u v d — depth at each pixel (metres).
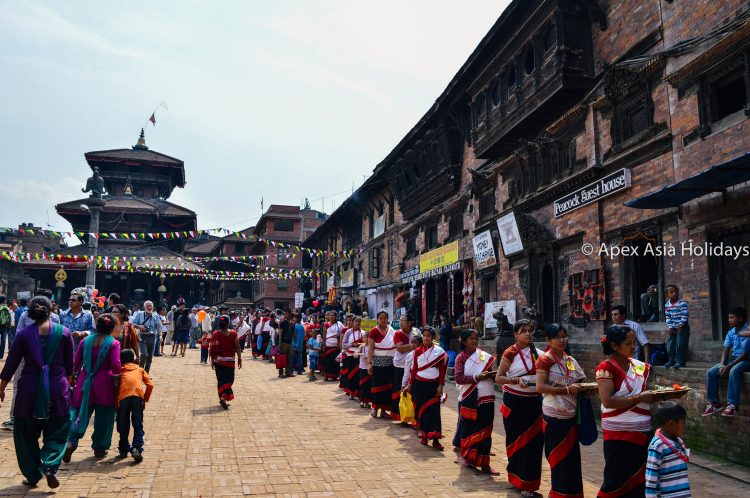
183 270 44.03
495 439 8.83
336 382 15.34
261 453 7.35
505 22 15.23
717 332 9.33
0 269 59.34
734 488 6.27
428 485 6.18
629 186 11.65
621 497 4.54
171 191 64.19
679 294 10.20
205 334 19.50
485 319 17.95
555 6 13.34
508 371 6.16
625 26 12.37
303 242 56.62
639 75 11.41
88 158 58.47
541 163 15.48
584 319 12.99
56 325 5.96
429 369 8.12
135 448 6.79
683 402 8.39
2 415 9.16
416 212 25.61
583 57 13.31
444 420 10.22
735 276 9.21
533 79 14.40
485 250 18.52
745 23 8.72
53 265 44.97
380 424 9.63
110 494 5.59
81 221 54.88
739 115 9.05
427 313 24.30
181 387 13.30
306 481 6.18
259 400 11.79
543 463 7.41
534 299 15.68
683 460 4.19
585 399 5.33
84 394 6.80
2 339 16.33
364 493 5.84
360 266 35.62
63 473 6.25
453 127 21.45
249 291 68.62
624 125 12.22
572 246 13.85
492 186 18.70
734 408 7.27
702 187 9.01
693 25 10.31
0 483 5.82
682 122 10.30
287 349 16.45
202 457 7.08
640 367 4.73
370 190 32.03
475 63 17.59
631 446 4.56
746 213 8.82
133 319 14.91
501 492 6.00
